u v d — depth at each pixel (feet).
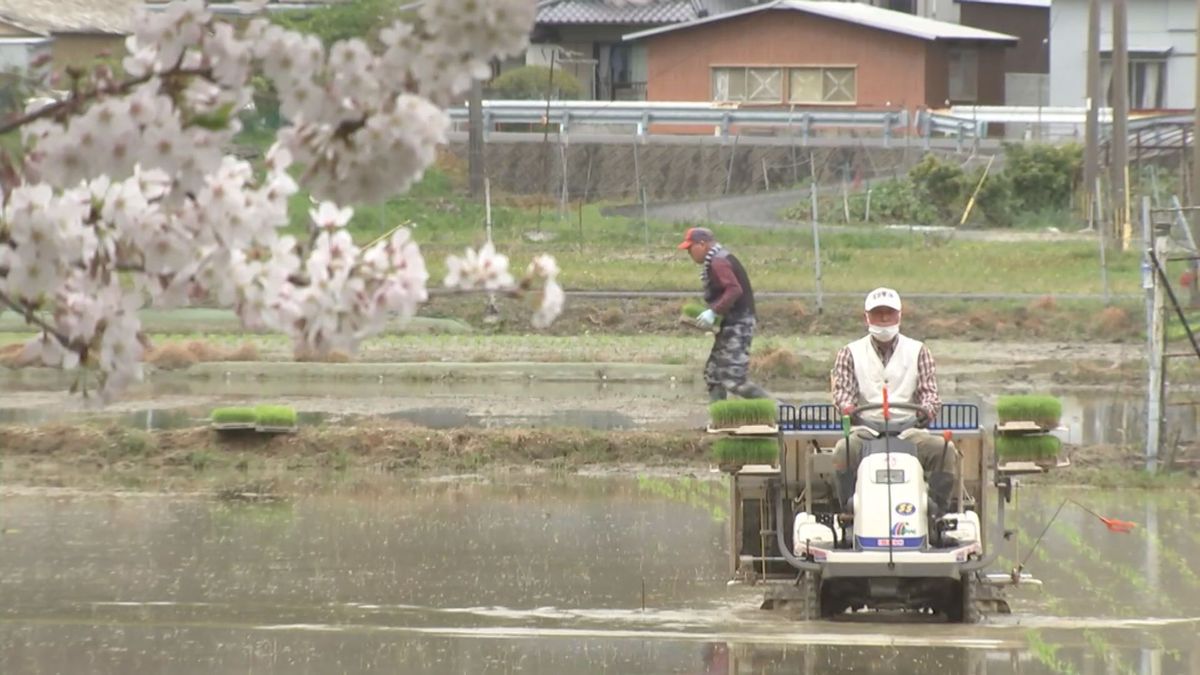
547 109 442.50
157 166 40.75
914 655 102.37
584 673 97.45
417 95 41.86
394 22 41.55
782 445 116.67
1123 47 391.65
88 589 121.90
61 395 228.84
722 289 175.22
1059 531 146.72
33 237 41.86
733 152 499.92
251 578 126.11
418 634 107.45
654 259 355.56
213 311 285.64
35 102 43.62
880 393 113.70
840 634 108.06
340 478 173.68
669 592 122.93
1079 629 111.04
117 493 163.53
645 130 524.52
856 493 108.37
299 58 41.22
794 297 309.83
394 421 202.39
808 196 478.59
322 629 109.09
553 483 172.24
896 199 456.04
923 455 111.55
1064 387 237.86
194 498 161.48
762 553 118.52
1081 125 532.32
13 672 97.14
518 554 136.46
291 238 45.03
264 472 176.55
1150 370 176.04
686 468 180.96
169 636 106.73
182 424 203.31
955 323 290.56
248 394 233.14
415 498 162.91
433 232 381.19
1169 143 485.15
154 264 42.75
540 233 387.96
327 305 44.75
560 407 221.25
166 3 42.14
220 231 43.06
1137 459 179.83
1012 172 465.06
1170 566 132.77
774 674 97.30
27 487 165.99
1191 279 236.22
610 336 287.69
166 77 41.27
